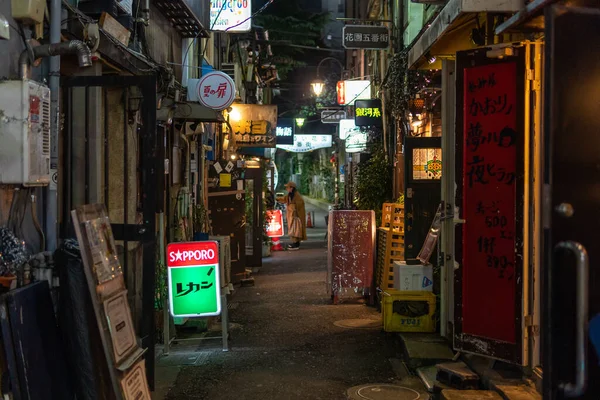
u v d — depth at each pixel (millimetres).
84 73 6145
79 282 4395
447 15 6297
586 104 2863
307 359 7496
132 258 7430
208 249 7582
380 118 16016
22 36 4719
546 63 2850
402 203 11125
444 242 7523
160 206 8641
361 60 24328
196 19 10070
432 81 11023
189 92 10656
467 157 6051
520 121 5715
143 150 5512
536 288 5691
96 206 4500
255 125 14914
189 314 7539
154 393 6262
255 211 15562
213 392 6309
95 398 4363
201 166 12461
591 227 2863
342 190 32188
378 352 7770
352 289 10820
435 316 8234
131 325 4688
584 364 2754
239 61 19984
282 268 15852
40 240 4977
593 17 2867
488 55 5785
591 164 2861
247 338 8562
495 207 5883
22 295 3990
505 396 5309
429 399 6062
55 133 5059
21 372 3844
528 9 5039
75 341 4375
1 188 4363
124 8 6754
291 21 32375
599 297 2863
